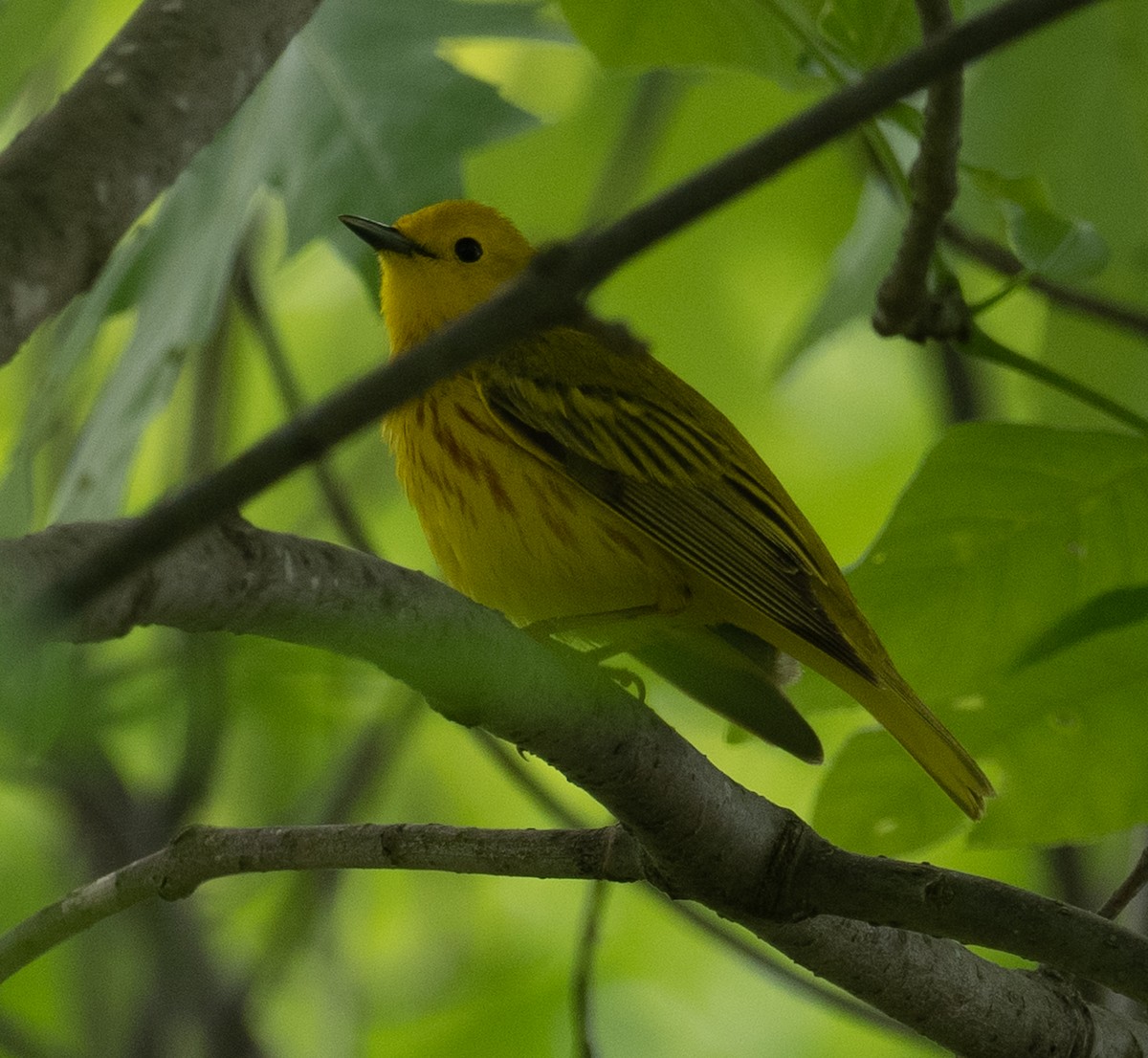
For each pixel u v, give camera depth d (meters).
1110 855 16.31
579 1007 9.47
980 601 10.36
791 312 19.78
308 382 19.94
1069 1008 8.65
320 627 6.35
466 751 19.16
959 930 7.62
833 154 19.05
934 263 10.46
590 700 7.30
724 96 18.50
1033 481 10.07
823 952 8.18
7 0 11.57
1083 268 10.20
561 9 10.98
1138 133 13.98
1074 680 10.34
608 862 8.06
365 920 19.39
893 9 10.39
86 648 9.51
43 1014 17.48
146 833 14.47
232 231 10.52
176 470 17.64
